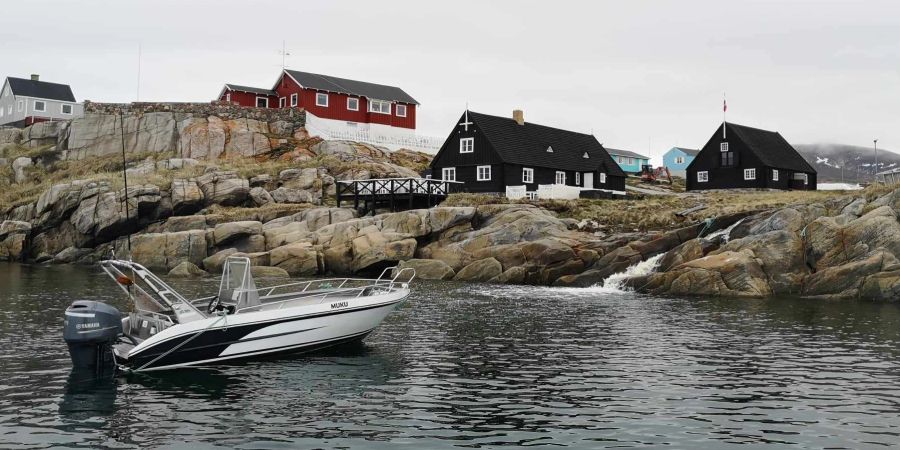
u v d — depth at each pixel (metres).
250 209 54.41
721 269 35.09
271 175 61.59
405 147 76.88
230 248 48.50
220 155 68.50
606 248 41.28
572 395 15.17
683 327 24.34
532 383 16.23
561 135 70.69
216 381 16.47
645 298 33.31
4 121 91.56
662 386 15.95
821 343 21.33
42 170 69.88
